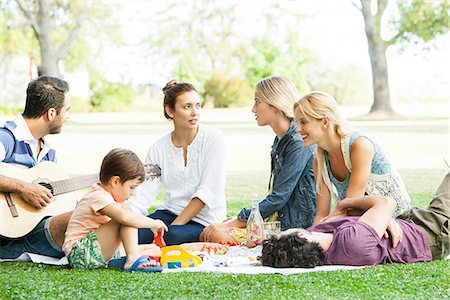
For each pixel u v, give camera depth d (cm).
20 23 3422
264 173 1393
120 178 477
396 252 470
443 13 3064
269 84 564
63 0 3572
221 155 586
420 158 1575
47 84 539
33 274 455
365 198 484
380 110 3003
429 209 494
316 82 3753
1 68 3528
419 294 388
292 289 398
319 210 537
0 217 509
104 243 472
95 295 393
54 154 567
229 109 3591
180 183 590
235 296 386
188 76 3722
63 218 504
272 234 487
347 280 416
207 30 3734
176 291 399
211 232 555
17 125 537
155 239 536
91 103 3769
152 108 3800
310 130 511
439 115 2853
